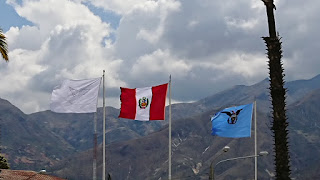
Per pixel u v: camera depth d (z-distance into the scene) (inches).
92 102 1558.8
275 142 1031.0
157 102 1635.1
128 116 1643.7
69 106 1563.7
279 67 1042.7
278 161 1024.2
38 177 1605.6
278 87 1035.3
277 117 1029.2
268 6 1057.5
